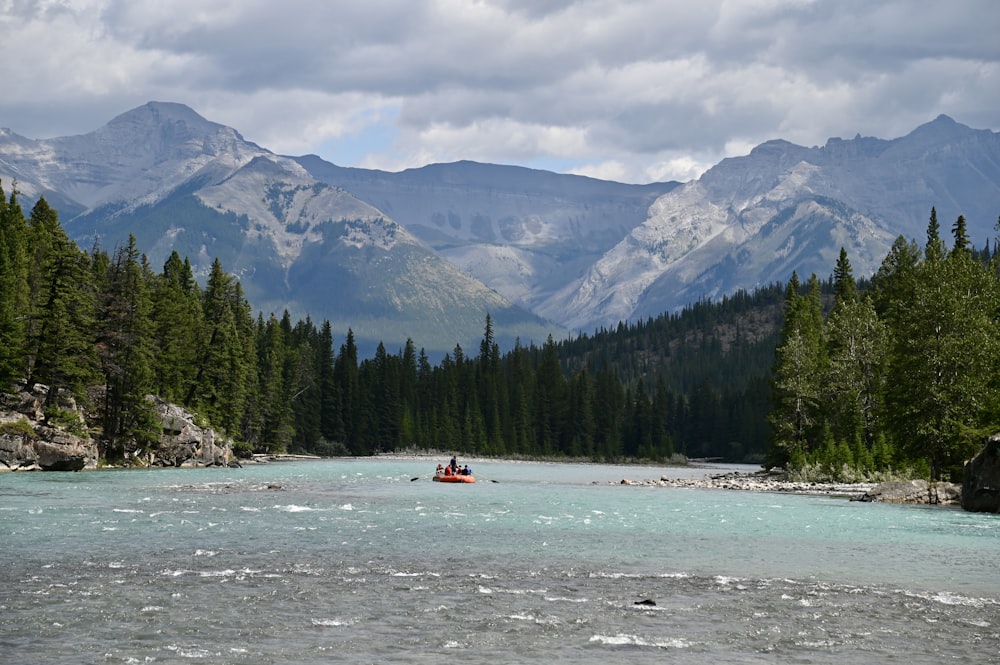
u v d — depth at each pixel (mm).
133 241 105375
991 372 80625
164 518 49031
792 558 39625
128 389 101500
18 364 90062
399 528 47281
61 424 90438
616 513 58312
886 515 59281
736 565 37531
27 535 41562
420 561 36719
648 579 33719
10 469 83875
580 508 61781
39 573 32406
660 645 24391
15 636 24109
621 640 24750
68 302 92375
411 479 94812
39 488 67250
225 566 34531
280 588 30578
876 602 30328
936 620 27812
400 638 24578
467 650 23531
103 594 29125
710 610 28656
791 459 105125
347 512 55188
